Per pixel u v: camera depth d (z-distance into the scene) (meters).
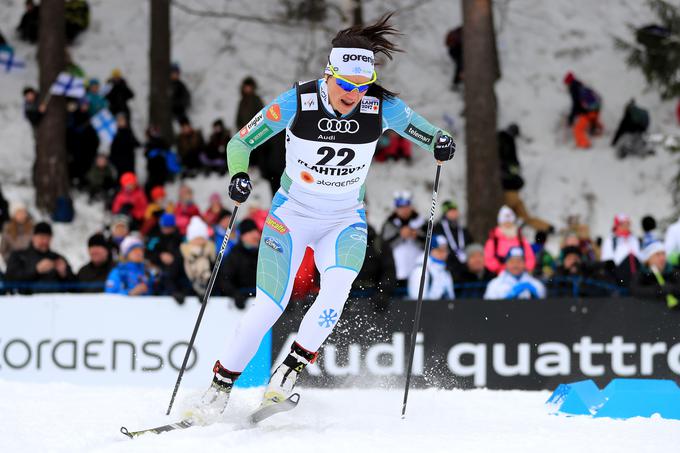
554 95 51.44
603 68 52.97
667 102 50.41
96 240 25.19
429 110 50.59
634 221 43.50
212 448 11.62
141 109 49.94
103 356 22.16
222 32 55.97
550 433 13.64
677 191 40.62
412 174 46.09
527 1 57.12
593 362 21.62
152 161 41.56
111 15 55.75
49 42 43.53
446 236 29.39
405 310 21.53
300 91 13.48
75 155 43.25
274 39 55.88
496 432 13.73
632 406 16.08
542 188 45.47
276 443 12.03
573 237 25.91
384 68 53.09
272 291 13.82
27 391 18.83
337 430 13.36
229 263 22.02
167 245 23.45
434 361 21.48
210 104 51.19
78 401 17.11
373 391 20.48
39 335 22.36
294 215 14.23
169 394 18.42
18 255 24.81
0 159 46.34
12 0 55.38
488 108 40.50
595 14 56.25
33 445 12.48
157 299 22.09
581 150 47.66
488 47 40.75
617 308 21.67
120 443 12.05
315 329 13.63
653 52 42.22
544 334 21.66
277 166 38.72
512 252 22.92
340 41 13.21
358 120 13.59
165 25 47.09
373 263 21.45
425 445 12.20
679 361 21.58
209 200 42.53
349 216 14.47
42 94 43.25
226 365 13.66
